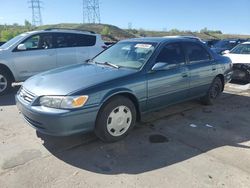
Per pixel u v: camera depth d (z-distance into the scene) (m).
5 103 6.46
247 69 8.30
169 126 4.90
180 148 4.05
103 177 3.29
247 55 8.95
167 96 4.91
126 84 4.15
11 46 7.48
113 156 3.80
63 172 3.39
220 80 6.40
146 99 4.52
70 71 4.52
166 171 3.43
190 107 6.04
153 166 3.54
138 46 5.06
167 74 4.79
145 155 3.83
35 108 3.72
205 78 5.77
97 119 3.95
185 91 5.30
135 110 4.39
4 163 3.59
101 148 4.02
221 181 3.23
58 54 8.20
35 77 4.49
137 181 3.21
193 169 3.48
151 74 4.53
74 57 8.53
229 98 6.95
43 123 3.67
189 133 4.61
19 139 4.31
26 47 7.67
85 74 4.27
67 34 8.49
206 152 3.94
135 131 4.65
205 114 5.60
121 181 3.21
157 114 5.50
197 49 5.69
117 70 4.47
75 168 3.49
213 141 4.32
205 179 3.26
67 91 3.69
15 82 7.85
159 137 4.43
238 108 6.07
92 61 5.32
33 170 3.43
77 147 4.04
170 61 4.97
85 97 3.70
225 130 4.78
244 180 3.25
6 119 5.25
